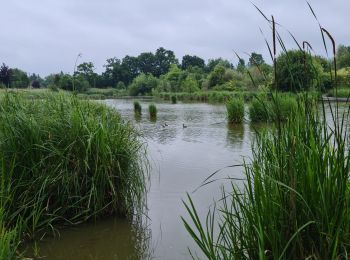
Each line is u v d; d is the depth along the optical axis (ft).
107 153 12.44
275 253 6.04
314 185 6.24
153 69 287.69
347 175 6.30
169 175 18.44
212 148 25.96
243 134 32.86
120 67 236.84
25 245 10.87
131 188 13.35
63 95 15.14
